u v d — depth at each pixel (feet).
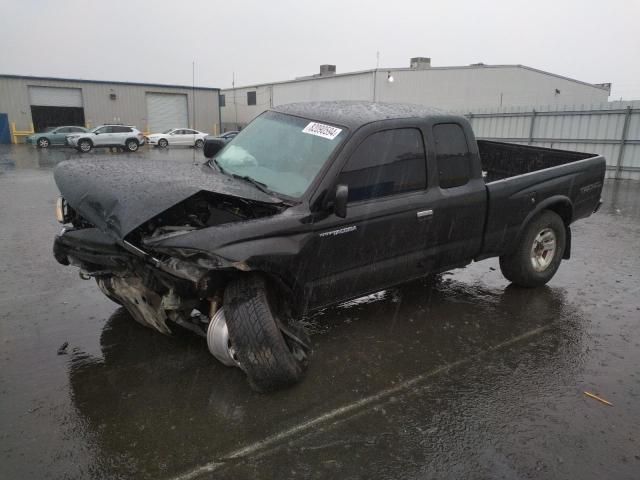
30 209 31.32
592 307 16.17
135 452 9.07
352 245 12.07
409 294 17.04
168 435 9.54
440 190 13.91
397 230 12.93
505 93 134.00
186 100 148.25
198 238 9.65
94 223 10.37
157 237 9.93
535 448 9.38
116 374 11.60
